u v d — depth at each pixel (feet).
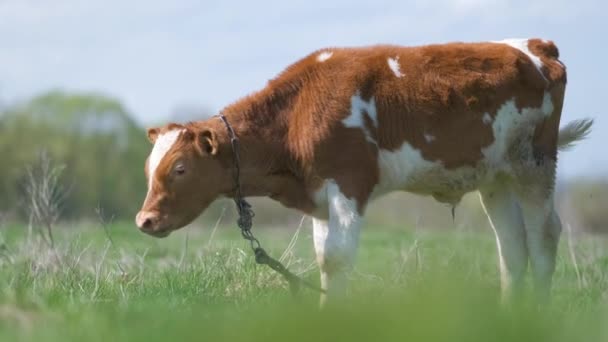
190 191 43.09
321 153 43.37
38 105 196.03
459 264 53.16
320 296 44.78
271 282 47.98
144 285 46.06
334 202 43.16
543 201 47.60
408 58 45.60
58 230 80.12
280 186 45.14
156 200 42.83
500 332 27.27
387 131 44.55
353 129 43.55
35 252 54.19
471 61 46.01
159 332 28.81
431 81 45.09
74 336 28.89
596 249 65.77
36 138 190.08
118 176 187.01
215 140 42.47
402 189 46.09
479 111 45.44
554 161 48.21
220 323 30.04
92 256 60.03
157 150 43.16
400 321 27.84
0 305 32.78
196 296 42.63
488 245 71.82
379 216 136.56
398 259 58.85
